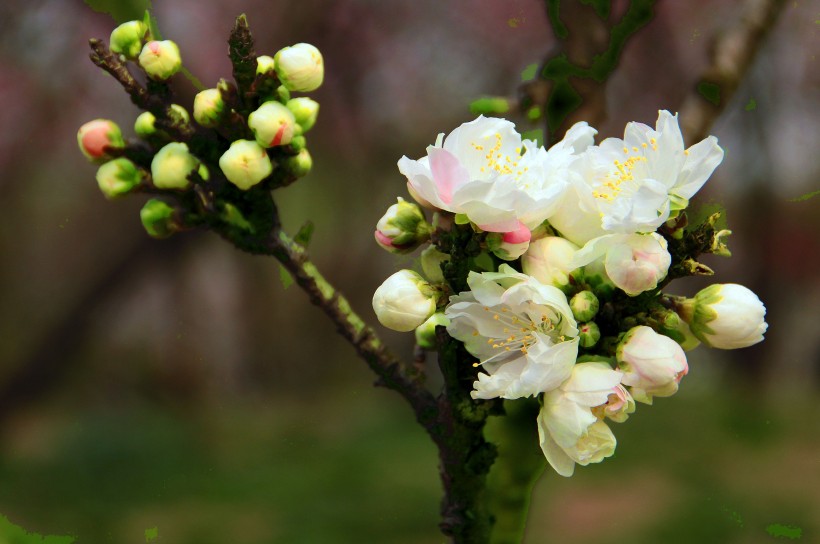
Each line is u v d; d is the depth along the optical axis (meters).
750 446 2.79
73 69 2.70
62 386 3.32
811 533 2.05
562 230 0.43
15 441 2.73
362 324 0.46
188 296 3.69
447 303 0.44
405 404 3.52
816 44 2.35
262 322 3.87
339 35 2.89
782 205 3.17
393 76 3.04
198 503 2.40
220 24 2.72
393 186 3.31
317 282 0.45
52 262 3.39
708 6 2.53
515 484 0.46
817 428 2.96
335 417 3.40
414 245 0.45
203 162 0.46
